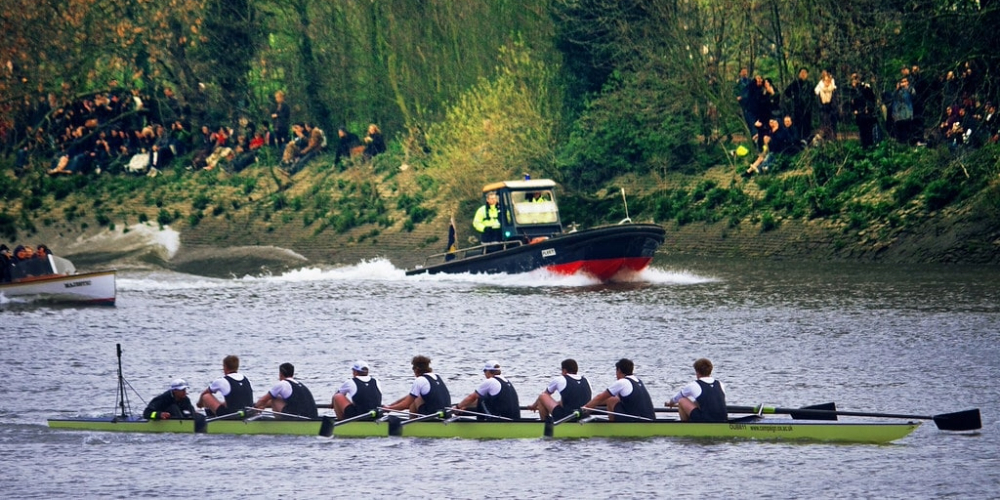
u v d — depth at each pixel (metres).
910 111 177.62
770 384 96.50
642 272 164.88
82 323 136.12
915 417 80.31
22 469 77.12
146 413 86.44
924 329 117.44
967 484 71.06
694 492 70.56
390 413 84.38
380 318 137.12
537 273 166.00
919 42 174.75
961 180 171.25
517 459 78.00
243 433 85.06
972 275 152.38
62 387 101.12
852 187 182.38
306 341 122.12
